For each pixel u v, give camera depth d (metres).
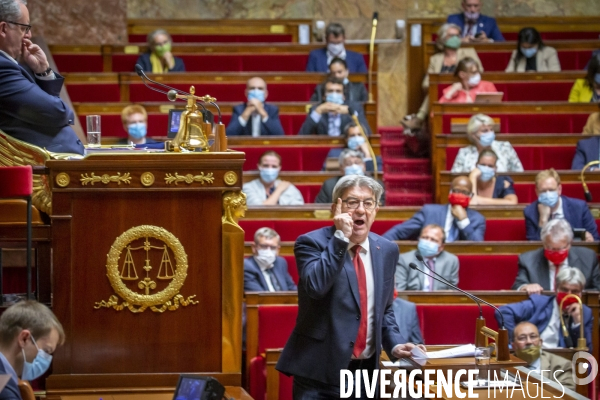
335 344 10.84
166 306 9.85
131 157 9.73
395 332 11.41
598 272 19.53
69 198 9.72
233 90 28.55
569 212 22.00
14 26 10.41
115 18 33.47
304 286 10.71
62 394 9.64
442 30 29.64
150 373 9.82
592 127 26.08
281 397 16.03
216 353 9.92
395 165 28.77
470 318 17.80
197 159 9.83
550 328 17.53
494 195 23.77
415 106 35.00
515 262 20.23
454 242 20.23
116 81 28.44
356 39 35.50
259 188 23.72
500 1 35.44
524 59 29.92
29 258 9.68
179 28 34.38
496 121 26.34
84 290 9.74
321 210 21.69
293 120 27.48
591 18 35.41
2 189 9.52
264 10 35.41
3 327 8.75
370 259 11.23
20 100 10.07
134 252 9.81
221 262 9.91
